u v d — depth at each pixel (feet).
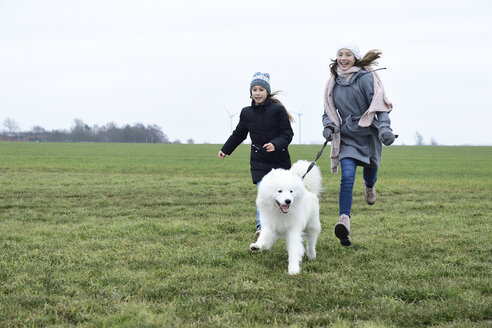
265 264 18.06
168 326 11.54
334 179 56.18
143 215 30.12
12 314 12.39
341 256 19.49
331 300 13.78
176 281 15.29
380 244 21.45
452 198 39.83
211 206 33.96
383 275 16.34
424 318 12.37
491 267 17.35
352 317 12.62
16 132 455.22
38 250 19.21
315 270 17.56
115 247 20.13
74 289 14.40
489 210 32.71
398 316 12.43
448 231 24.35
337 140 19.81
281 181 17.10
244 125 22.72
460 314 12.57
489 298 13.74
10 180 48.91
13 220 27.07
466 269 17.02
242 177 59.52
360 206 34.60
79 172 63.72
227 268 17.13
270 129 21.76
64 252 19.02
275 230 17.98
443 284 15.10
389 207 34.14
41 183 46.70
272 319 12.35
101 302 13.34
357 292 14.44
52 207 32.53
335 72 19.98
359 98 19.34
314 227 19.33
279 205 17.49
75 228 24.57
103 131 450.30
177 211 31.83
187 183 49.06
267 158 21.95
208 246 20.61
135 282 15.23
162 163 86.33
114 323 11.79
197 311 12.75
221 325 11.71
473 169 79.10
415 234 23.66
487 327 11.59
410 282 15.42
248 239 22.54
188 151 150.71
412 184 51.29
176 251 19.45
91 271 16.39
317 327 11.79
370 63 19.60
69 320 12.25
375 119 19.40
